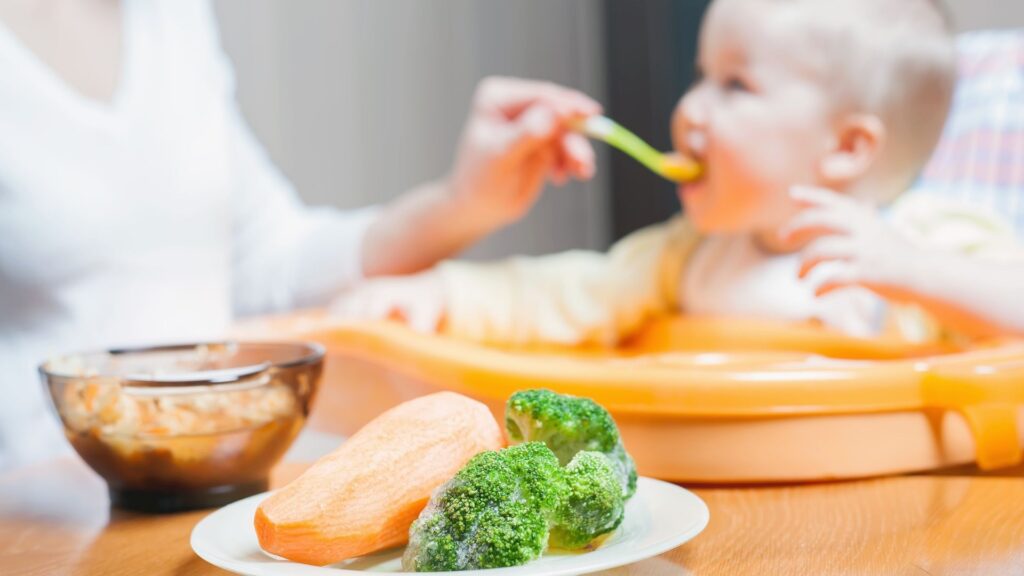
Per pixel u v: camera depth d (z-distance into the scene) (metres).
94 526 0.89
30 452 1.27
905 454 0.92
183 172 1.35
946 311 1.04
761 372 0.91
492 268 1.30
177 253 1.34
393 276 1.41
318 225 1.53
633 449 0.92
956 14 1.49
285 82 1.69
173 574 0.82
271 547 0.78
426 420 0.81
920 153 1.19
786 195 1.16
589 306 1.25
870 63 1.15
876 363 0.94
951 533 0.83
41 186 1.25
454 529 0.77
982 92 1.40
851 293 1.16
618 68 1.94
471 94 1.94
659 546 0.76
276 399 0.90
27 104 1.25
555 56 1.97
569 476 0.78
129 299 1.30
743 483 0.92
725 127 1.16
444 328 1.25
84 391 0.89
